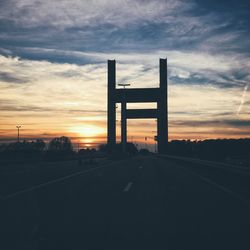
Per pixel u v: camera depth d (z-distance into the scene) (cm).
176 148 10875
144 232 827
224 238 775
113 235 801
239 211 1092
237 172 1880
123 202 1256
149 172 2941
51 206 1176
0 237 786
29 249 697
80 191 1587
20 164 4794
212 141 10156
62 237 785
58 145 12756
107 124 10812
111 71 10950
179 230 848
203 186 1798
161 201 1281
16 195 1464
